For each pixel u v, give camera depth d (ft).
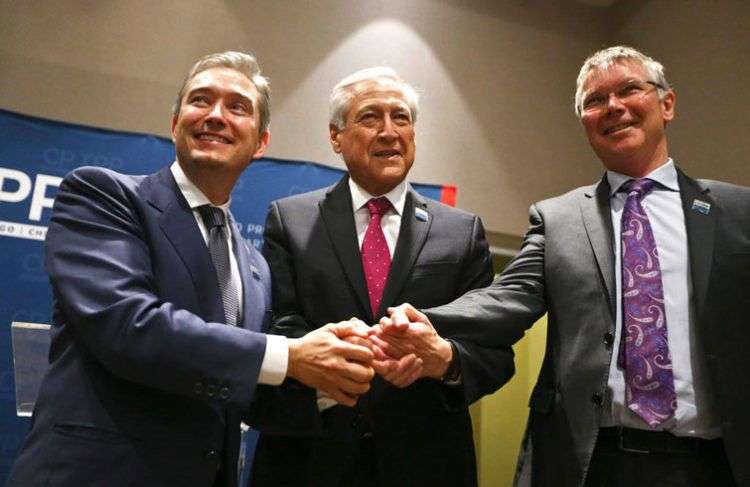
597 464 5.06
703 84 11.65
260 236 10.37
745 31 10.99
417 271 6.03
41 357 6.84
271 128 11.44
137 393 4.39
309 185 10.78
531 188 13.06
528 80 13.51
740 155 10.64
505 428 12.46
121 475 4.10
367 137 6.39
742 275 5.15
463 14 13.25
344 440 5.40
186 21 11.27
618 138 5.99
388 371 5.18
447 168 12.48
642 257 5.43
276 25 11.82
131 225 4.80
